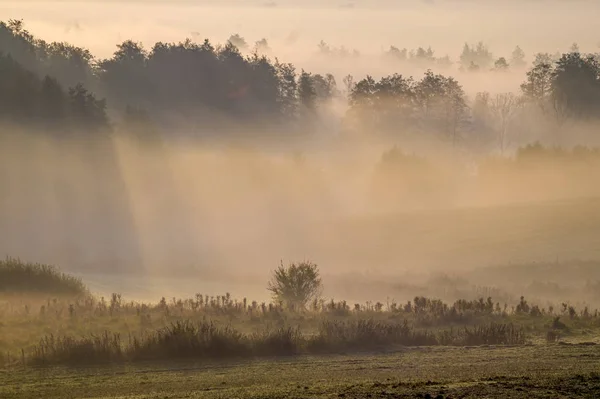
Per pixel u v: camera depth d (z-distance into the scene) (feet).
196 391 113.80
